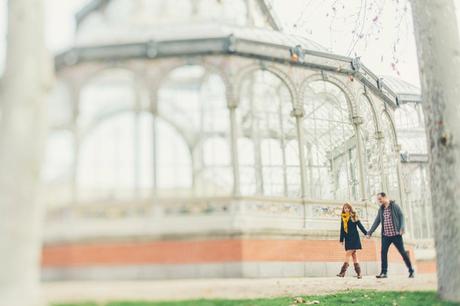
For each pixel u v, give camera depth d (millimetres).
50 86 7141
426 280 10914
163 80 12633
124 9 14109
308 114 15195
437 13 9227
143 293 7777
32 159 6578
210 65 13211
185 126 13273
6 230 6270
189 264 10062
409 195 20625
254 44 13688
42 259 8125
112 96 11812
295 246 12469
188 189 11734
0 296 6082
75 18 13547
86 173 10516
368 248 13672
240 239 11250
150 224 9539
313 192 14602
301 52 14219
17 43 6801
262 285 10055
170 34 13641
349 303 8742
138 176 11156
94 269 8539
